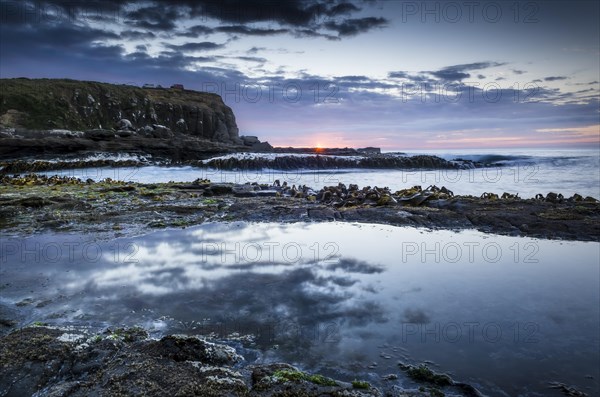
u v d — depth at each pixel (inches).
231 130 4357.8
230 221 436.5
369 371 134.7
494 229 390.9
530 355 144.3
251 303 195.5
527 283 226.5
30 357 135.9
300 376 127.1
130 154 2010.3
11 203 495.5
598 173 1425.9
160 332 164.4
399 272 248.7
